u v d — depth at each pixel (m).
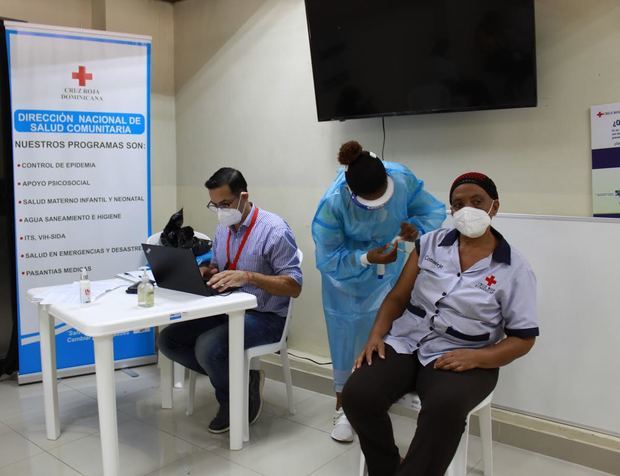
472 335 1.79
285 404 2.82
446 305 1.82
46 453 2.27
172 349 2.53
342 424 2.40
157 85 3.88
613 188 2.13
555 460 2.23
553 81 2.26
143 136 3.31
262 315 2.45
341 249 2.30
